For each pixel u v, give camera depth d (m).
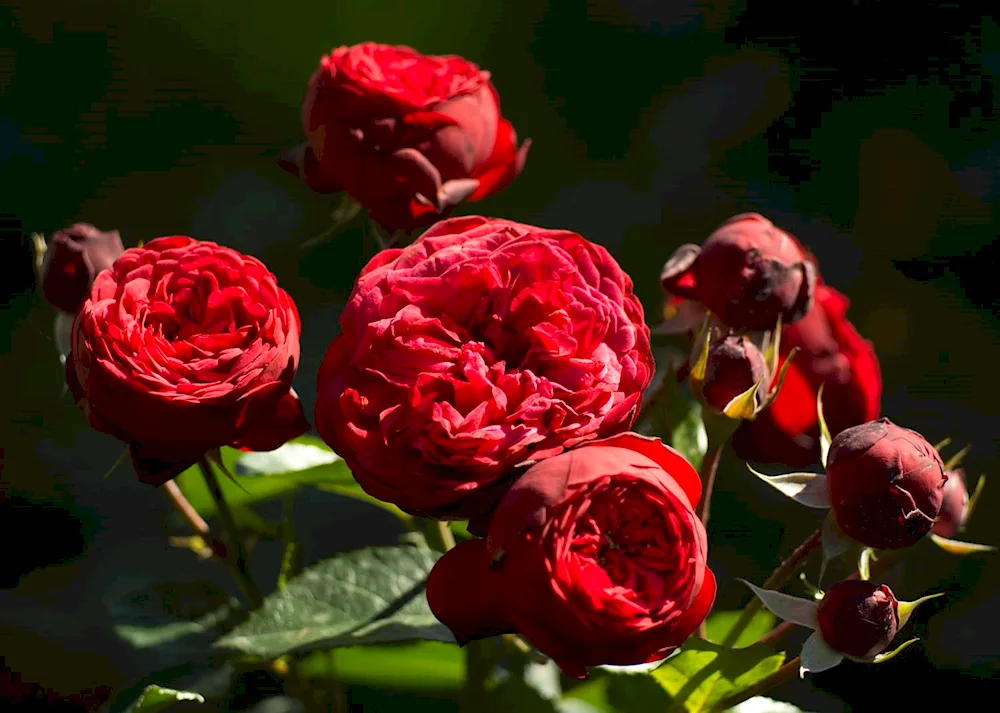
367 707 0.99
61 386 1.37
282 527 1.00
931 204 1.63
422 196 0.95
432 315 0.88
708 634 1.00
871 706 1.21
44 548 1.22
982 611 1.26
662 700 0.93
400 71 0.97
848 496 0.90
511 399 0.87
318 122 0.95
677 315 0.98
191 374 0.89
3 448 1.32
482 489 0.87
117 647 0.99
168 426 0.89
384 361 0.87
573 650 0.85
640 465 0.85
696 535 0.85
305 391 1.24
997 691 1.22
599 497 0.85
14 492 1.27
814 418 0.96
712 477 0.95
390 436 0.86
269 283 0.91
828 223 1.63
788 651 1.02
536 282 0.89
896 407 1.46
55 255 0.95
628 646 0.85
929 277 1.58
